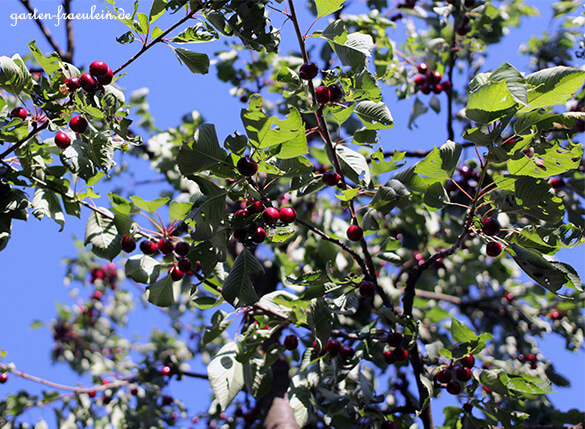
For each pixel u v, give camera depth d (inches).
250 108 90.9
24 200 115.6
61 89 107.0
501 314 232.8
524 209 111.6
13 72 105.7
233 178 102.5
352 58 106.2
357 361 133.4
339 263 209.8
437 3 219.0
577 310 224.7
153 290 123.0
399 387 209.3
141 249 120.7
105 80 110.6
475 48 215.6
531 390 122.0
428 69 212.7
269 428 168.2
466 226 117.6
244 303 107.3
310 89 110.3
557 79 93.9
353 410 140.1
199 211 102.8
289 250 221.3
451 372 131.8
